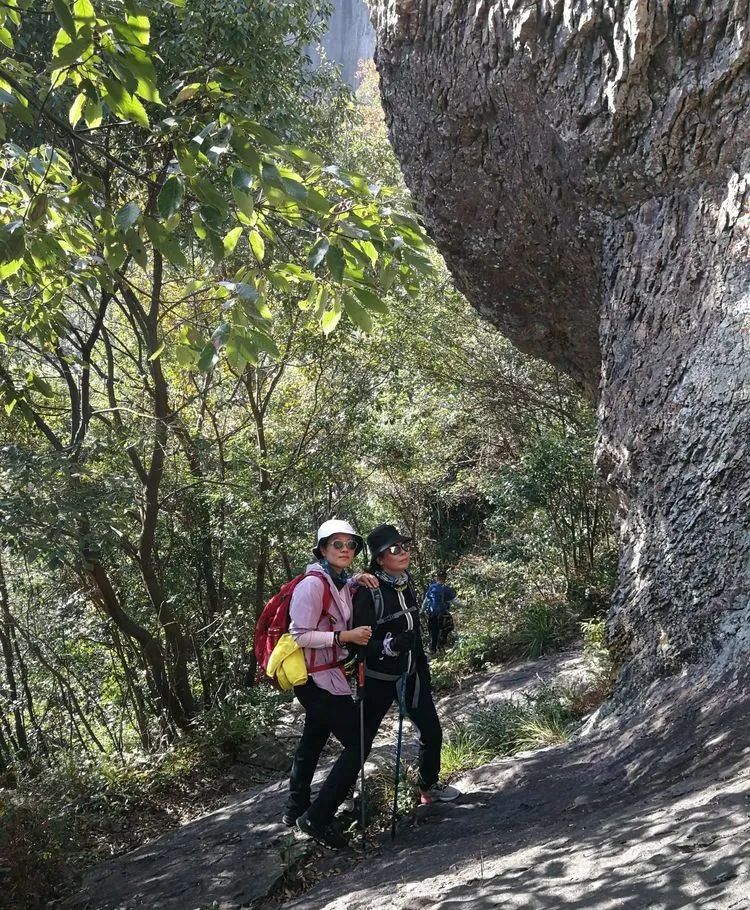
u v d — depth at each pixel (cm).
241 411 1384
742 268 500
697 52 509
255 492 1202
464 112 641
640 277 558
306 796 462
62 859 573
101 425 1102
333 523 450
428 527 1969
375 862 411
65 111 780
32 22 798
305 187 337
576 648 1146
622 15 528
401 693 435
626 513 579
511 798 444
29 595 1021
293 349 1259
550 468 1394
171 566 1168
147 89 332
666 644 495
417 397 1551
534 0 571
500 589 1583
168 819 786
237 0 936
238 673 1162
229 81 360
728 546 472
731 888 227
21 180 452
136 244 357
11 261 404
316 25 1053
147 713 1093
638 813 328
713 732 383
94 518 758
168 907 448
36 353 958
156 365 1028
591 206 599
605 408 582
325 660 434
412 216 384
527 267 680
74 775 806
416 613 442
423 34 648
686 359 516
